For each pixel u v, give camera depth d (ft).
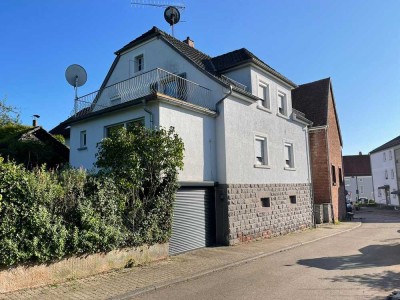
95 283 25.79
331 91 92.89
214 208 46.42
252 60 53.06
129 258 31.50
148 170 33.53
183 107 42.29
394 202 173.27
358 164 233.96
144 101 39.73
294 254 39.50
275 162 58.85
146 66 57.16
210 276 29.04
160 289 25.17
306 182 70.13
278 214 57.57
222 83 46.88
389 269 30.32
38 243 24.11
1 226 22.47
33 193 24.39
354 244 46.96
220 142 46.73
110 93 59.77
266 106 58.59
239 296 22.79
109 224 29.32
